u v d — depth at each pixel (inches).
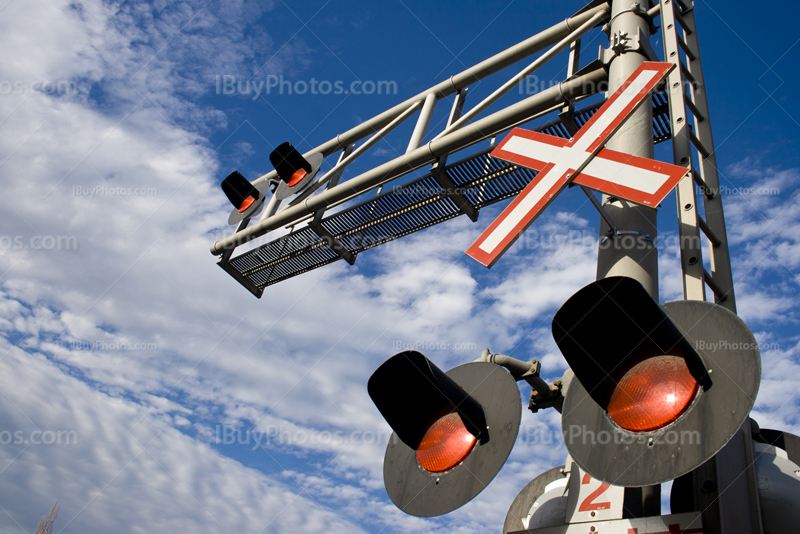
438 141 189.2
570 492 103.9
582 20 190.1
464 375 126.2
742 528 91.0
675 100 143.6
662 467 81.7
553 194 121.9
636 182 113.9
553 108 168.2
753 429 116.3
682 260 119.4
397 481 125.3
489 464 110.9
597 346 95.2
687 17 176.6
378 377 122.6
